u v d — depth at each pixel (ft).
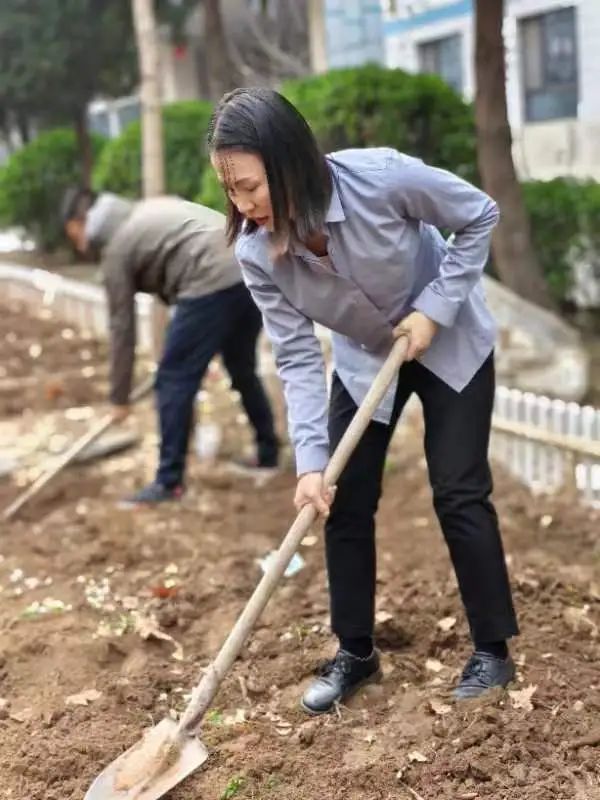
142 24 22.09
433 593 12.68
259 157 8.03
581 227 28.07
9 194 49.24
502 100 24.03
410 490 17.19
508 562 13.65
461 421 9.63
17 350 28.99
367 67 26.84
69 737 10.01
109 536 15.42
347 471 9.86
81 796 9.06
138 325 29.19
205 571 13.97
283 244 8.42
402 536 15.17
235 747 9.68
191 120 38.70
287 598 12.98
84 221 17.02
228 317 16.08
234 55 41.39
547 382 21.79
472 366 9.61
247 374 17.58
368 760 9.33
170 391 16.40
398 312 9.48
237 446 19.85
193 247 15.72
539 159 37.88
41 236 50.55
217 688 8.96
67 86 45.39
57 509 16.98
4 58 44.62
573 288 29.53
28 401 23.44
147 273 16.14
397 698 10.43
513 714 9.70
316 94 26.43
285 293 9.34
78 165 48.98
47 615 12.82
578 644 11.24
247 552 14.67
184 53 55.11
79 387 24.58
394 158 8.80
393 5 40.65
